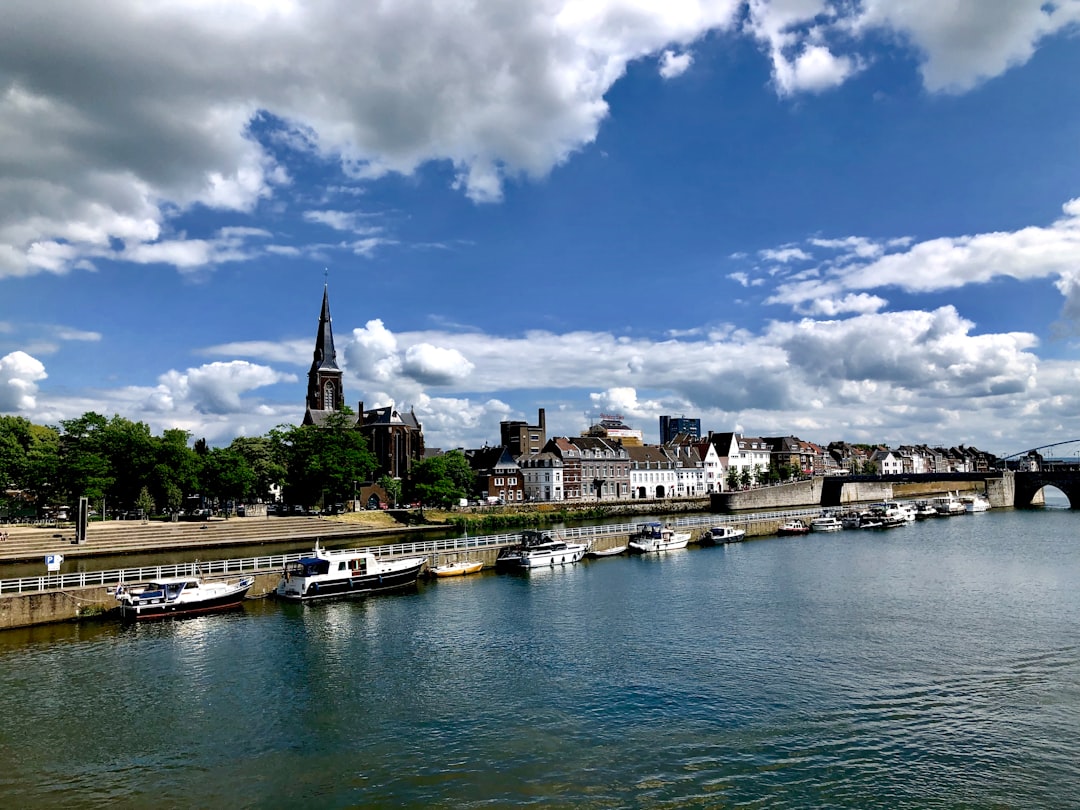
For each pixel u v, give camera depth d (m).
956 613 49.91
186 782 26.59
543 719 31.91
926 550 83.56
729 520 102.44
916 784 25.62
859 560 76.62
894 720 31.16
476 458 175.00
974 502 142.25
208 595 53.88
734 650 41.84
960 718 31.28
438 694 35.38
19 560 76.00
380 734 30.62
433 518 121.56
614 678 37.19
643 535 89.19
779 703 33.28
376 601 57.72
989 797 24.73
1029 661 38.75
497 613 52.88
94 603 51.56
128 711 33.59
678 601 56.00
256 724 31.89
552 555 75.81
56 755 28.98
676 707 33.00
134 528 89.94
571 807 24.30
